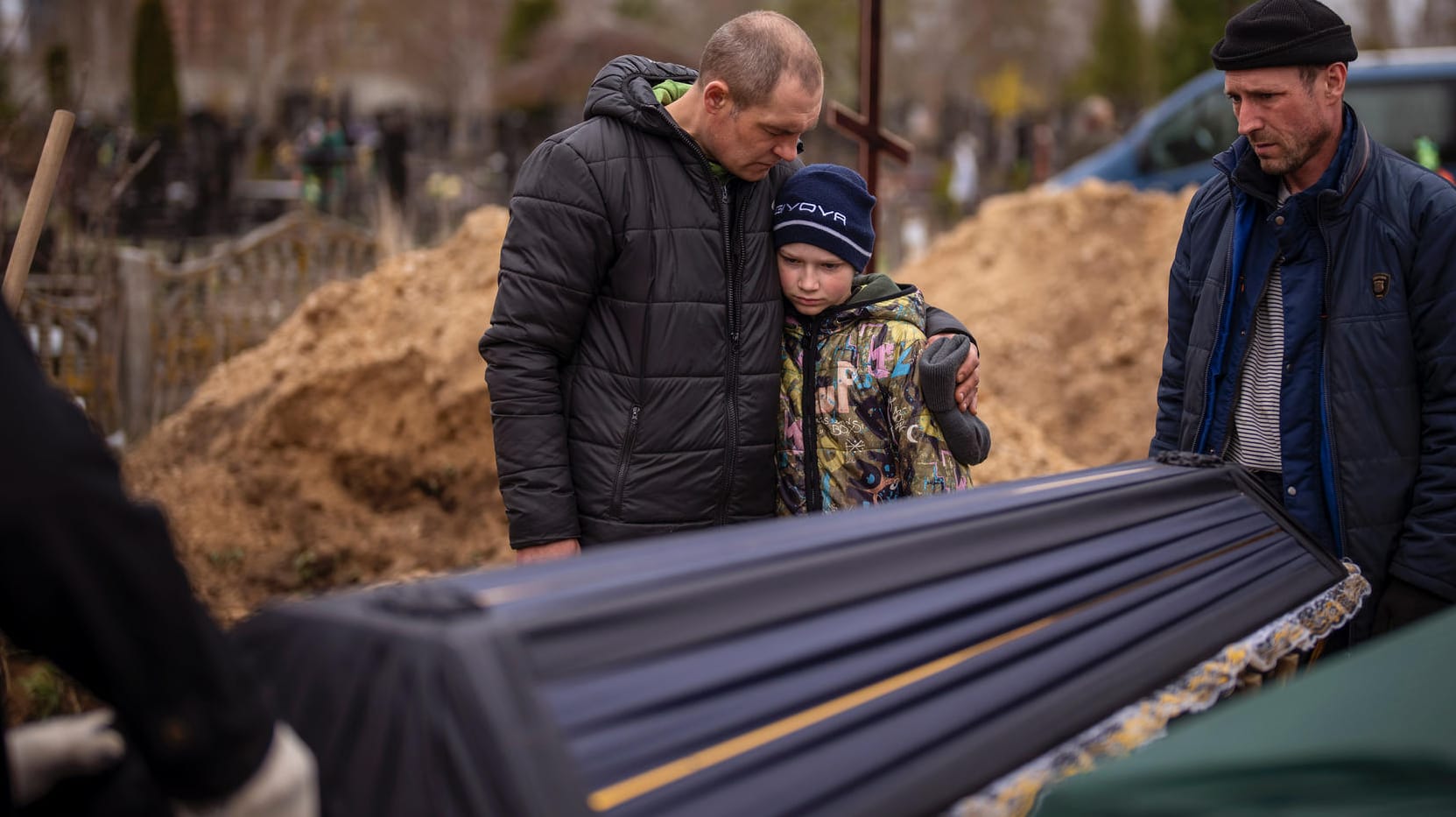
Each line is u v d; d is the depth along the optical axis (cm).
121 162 531
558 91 2017
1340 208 209
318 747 90
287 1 3225
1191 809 88
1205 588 160
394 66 3791
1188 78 2228
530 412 195
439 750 85
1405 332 208
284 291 619
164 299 541
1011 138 2542
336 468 413
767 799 94
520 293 194
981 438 196
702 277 194
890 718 108
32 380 76
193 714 78
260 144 1814
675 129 191
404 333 453
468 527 412
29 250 231
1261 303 222
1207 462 194
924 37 4719
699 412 195
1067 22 4784
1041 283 805
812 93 184
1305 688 103
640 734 92
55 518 73
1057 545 146
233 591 379
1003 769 111
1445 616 114
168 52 1656
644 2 4022
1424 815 85
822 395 200
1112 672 133
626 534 196
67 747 93
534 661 92
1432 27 2703
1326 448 213
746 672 102
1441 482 206
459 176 1435
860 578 120
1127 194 834
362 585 390
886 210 1364
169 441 438
